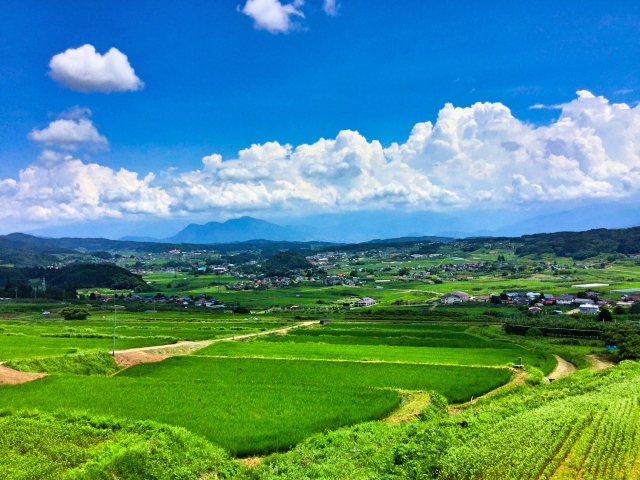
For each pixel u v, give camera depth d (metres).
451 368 61.81
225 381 51.16
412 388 49.91
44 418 31.64
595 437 28.45
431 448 28.03
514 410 38.47
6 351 62.69
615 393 41.09
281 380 52.59
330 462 28.12
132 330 101.19
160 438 29.31
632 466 24.47
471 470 24.70
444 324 125.06
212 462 28.03
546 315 129.00
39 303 173.12
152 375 55.78
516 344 95.75
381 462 26.95
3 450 25.94
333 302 187.00
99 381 47.25
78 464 25.02
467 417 35.12
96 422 31.56
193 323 122.62
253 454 31.16
